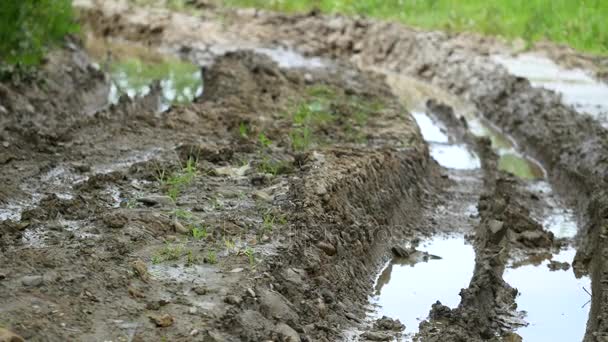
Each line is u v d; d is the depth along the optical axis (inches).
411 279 693.3
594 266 716.7
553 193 937.5
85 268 542.9
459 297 663.8
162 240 603.2
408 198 834.2
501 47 1525.6
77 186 710.5
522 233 785.6
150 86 1224.2
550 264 740.7
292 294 565.3
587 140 983.6
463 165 999.0
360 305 631.2
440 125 1171.3
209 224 632.4
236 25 1835.6
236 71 1248.8
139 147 831.7
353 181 744.3
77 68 1266.0
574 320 639.8
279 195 697.0
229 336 493.0
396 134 943.0
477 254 745.0
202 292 532.7
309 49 1692.9
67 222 628.4
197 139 860.6
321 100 1082.7
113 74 1437.0
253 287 544.7
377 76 1414.9
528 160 1063.6
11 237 592.1
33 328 469.4
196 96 1234.6
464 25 1659.7
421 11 1770.4
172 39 1780.3
